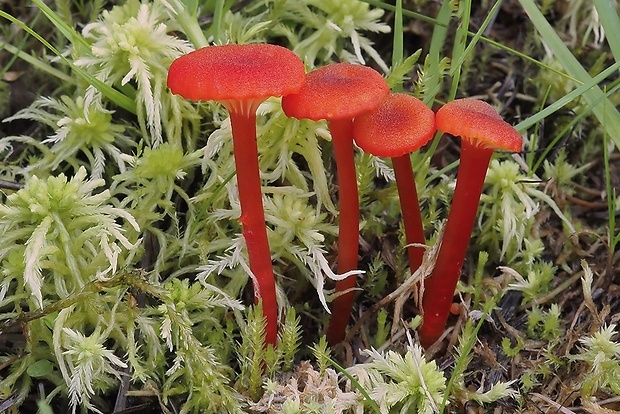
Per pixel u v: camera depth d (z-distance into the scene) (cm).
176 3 30
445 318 29
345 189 27
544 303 30
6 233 28
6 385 28
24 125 32
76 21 32
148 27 30
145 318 28
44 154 30
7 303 28
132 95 30
